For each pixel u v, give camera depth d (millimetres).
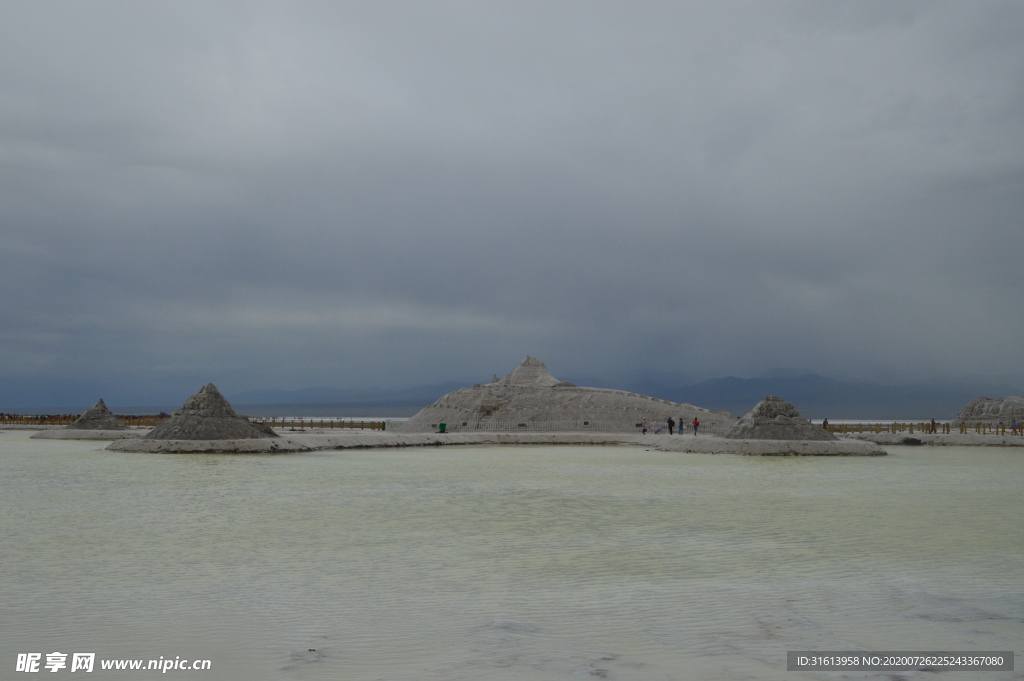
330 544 16688
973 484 30281
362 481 30281
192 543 16766
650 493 26641
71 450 47469
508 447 56406
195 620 10867
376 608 11531
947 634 10391
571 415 73688
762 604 11797
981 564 14789
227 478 31062
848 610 11492
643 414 73750
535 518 20594
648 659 9297
